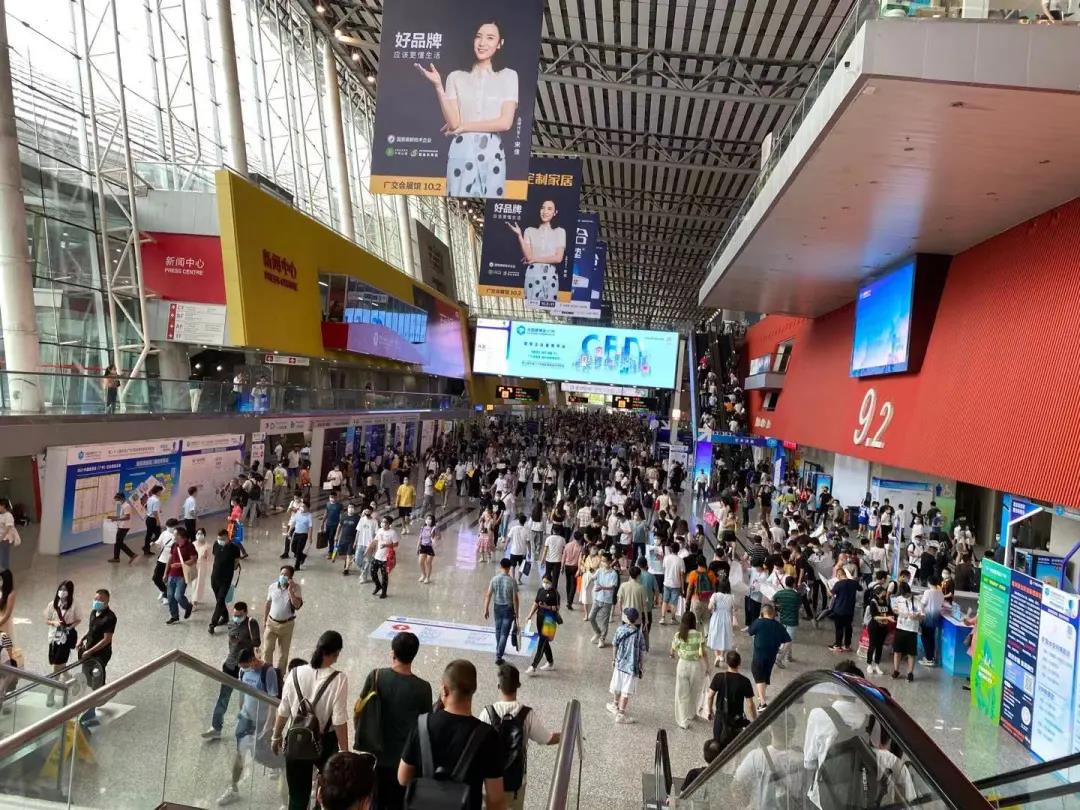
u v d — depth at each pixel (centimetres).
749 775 424
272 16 2934
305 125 3166
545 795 710
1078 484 1053
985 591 1017
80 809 419
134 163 2175
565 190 2078
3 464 1670
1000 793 500
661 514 1803
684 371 4059
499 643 1062
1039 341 1248
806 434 2745
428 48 1059
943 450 1536
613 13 2619
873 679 1130
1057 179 1111
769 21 2547
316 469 2544
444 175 1047
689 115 3488
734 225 2069
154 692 482
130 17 2178
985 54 820
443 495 2459
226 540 1107
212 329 2138
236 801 595
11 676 561
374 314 2972
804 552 1460
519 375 3378
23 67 1805
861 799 290
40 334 1847
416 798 341
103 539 1548
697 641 908
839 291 2248
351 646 1075
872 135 1012
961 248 1603
